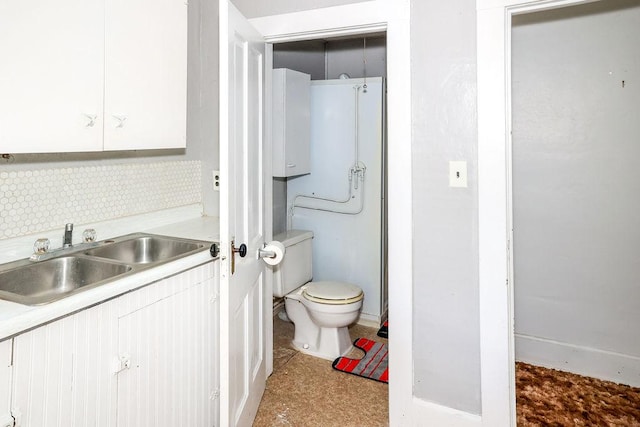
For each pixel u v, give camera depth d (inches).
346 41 155.3
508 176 68.8
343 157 127.7
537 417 84.1
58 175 68.7
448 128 72.1
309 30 81.8
